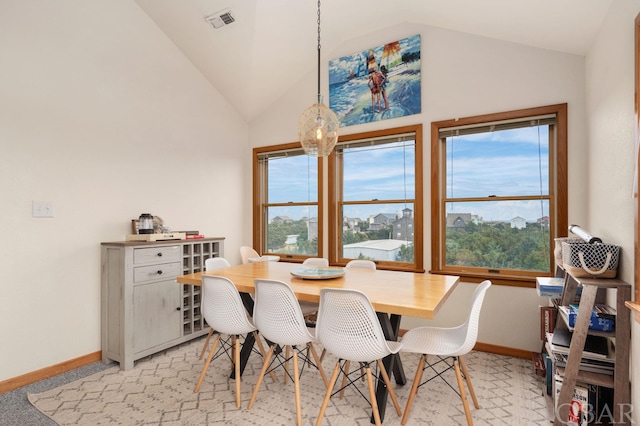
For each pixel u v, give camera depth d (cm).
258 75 396
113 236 308
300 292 198
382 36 370
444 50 335
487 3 260
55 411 210
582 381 181
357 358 178
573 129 278
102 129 302
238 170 451
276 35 353
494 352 304
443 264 340
